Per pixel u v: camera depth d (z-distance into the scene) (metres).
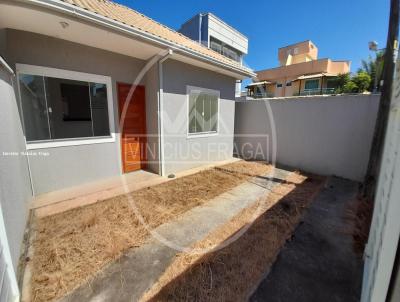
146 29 4.40
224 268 2.19
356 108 5.10
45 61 3.67
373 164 3.94
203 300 1.80
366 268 2.02
